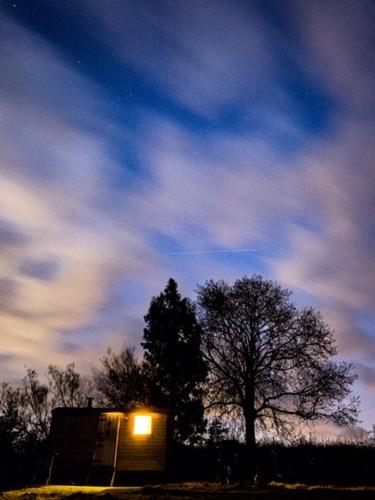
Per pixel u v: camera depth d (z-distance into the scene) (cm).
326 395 3325
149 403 4069
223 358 3638
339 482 2458
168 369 4062
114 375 4450
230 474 2664
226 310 3769
